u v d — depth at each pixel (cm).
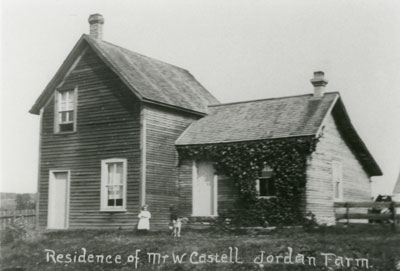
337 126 2786
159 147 2659
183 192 2719
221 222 2561
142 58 3089
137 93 2564
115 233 2438
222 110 2958
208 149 2652
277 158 2473
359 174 3034
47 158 2880
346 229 2328
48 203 2838
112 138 2678
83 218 2711
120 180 2644
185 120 2866
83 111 2794
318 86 2756
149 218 2522
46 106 2931
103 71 2755
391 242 1912
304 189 2406
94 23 2936
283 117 2658
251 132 2619
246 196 2519
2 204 4609
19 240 2367
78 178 2761
